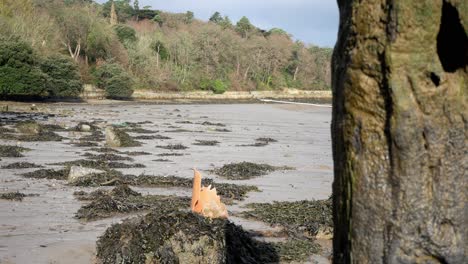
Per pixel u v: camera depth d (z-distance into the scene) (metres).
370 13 3.54
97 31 84.94
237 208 15.03
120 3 130.88
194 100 94.31
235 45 117.62
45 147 27.98
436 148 3.51
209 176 21.08
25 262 9.88
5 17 68.12
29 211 13.89
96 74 79.62
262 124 51.31
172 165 23.81
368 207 3.62
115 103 75.00
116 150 28.25
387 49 3.46
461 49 3.53
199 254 8.80
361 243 3.66
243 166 22.89
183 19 132.12
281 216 13.46
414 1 3.39
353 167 3.68
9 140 30.00
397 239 3.55
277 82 123.75
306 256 10.32
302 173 22.58
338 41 3.91
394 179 3.54
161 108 70.50
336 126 3.85
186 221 9.08
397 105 3.46
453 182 3.54
